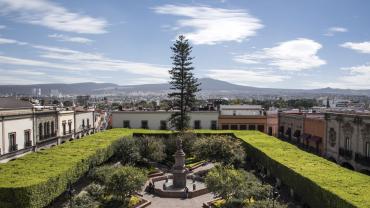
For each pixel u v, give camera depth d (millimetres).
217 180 31219
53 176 30156
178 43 69250
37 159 36656
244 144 53188
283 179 34969
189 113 73812
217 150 47250
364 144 39938
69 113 68125
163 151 52188
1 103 51031
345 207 23031
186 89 69812
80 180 42062
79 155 38812
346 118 44281
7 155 46281
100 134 58781
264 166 42219
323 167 33625
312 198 28234
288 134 69500
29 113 52344
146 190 39875
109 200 32906
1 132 45188
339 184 27141
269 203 25750
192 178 44250
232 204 30312
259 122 73750
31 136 53406
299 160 37281
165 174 47531
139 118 74438
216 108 82000
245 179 32375
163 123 74312
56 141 61906
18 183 27641
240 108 80938
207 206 33594
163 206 34719
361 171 40031
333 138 48312
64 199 34031
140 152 49625
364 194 24453
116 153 49531
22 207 26781
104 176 34875
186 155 55031
